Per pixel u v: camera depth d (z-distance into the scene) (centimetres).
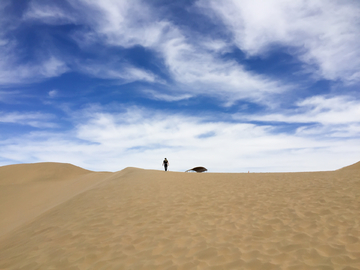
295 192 912
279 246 504
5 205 1791
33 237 690
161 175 1473
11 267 510
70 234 654
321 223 606
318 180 1091
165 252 512
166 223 683
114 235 621
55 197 1828
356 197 780
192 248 521
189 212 765
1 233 1196
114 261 489
